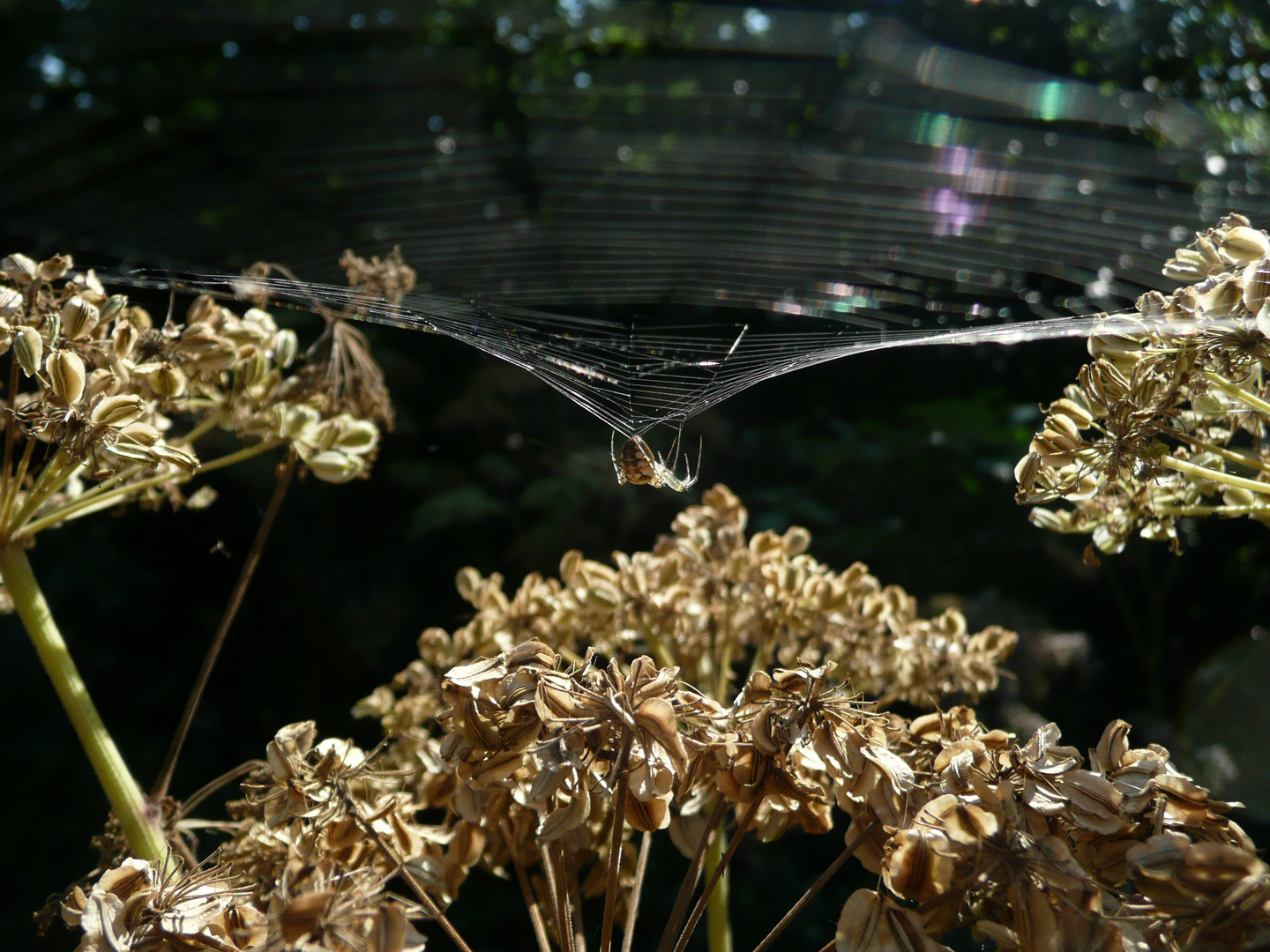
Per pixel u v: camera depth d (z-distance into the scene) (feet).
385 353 2.31
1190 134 1.35
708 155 1.81
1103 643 2.08
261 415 0.77
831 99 1.86
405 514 2.32
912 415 2.34
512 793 0.57
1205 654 2.02
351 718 2.17
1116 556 2.08
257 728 2.19
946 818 0.50
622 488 2.26
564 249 1.76
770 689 0.55
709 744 0.54
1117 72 1.65
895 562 2.17
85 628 2.25
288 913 0.48
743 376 0.96
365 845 0.58
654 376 1.02
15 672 2.20
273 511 0.76
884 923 0.50
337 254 1.68
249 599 2.30
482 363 2.35
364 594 2.28
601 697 0.52
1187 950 0.47
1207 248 0.61
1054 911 0.48
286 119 1.63
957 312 1.48
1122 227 1.21
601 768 0.52
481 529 2.30
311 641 2.27
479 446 2.34
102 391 0.63
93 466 0.64
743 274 1.66
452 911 1.69
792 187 1.74
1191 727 1.91
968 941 1.22
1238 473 0.77
